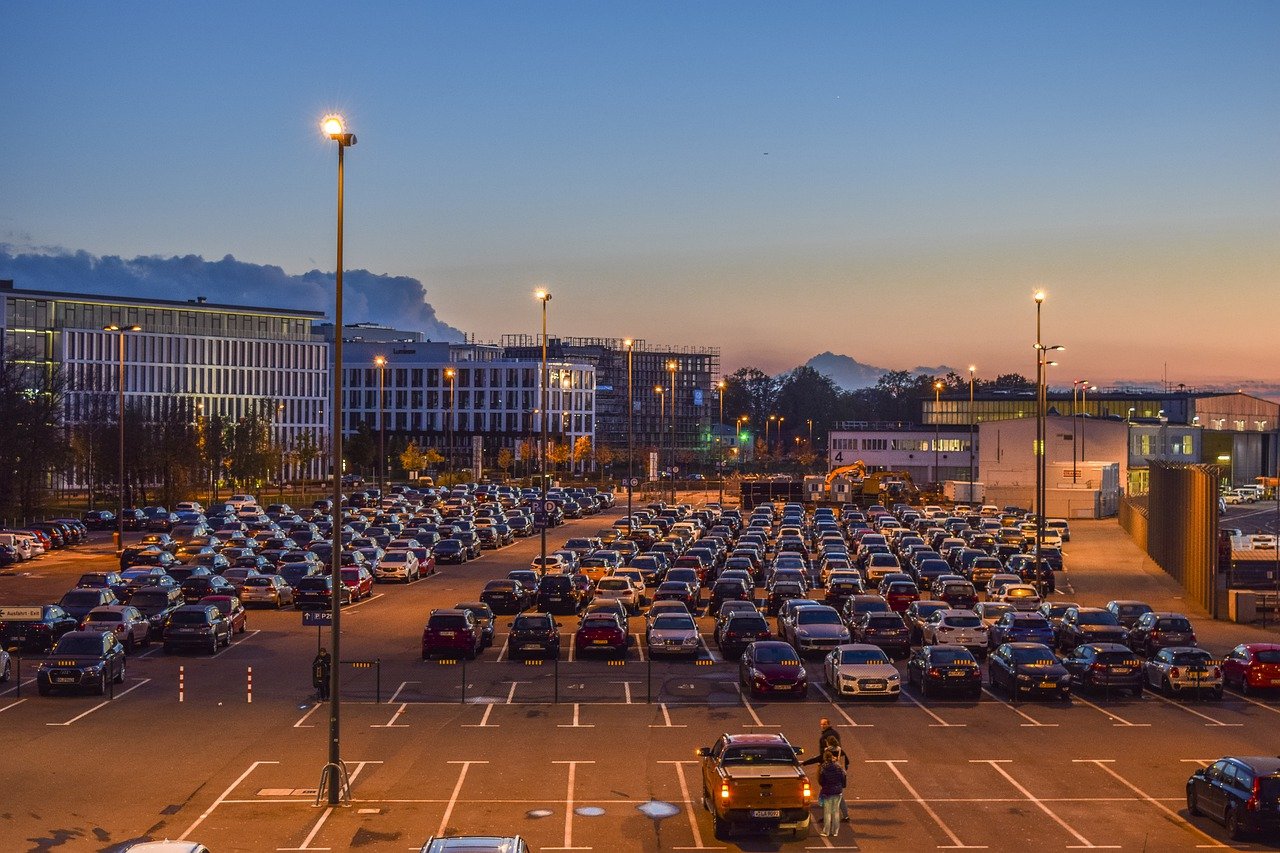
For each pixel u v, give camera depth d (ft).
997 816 100.83
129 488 460.14
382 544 314.35
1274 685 149.07
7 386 369.09
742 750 96.02
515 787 108.68
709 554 279.49
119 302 647.97
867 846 93.30
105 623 179.52
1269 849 92.84
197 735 127.95
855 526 361.30
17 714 137.80
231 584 226.79
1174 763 117.60
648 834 95.91
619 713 138.92
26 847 92.99
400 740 125.90
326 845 93.56
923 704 144.87
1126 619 193.47
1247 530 414.21
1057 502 451.53
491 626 187.62
